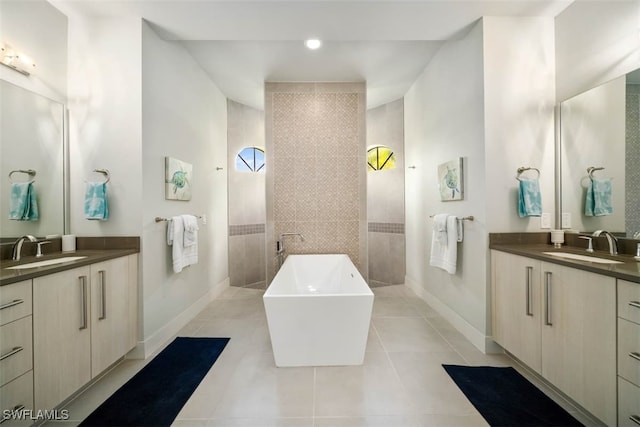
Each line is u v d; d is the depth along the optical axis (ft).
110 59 7.58
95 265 5.99
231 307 11.33
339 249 12.59
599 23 6.81
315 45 9.76
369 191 16.20
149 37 7.91
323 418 5.23
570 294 5.20
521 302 6.48
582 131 7.16
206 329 9.27
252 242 15.47
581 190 7.20
